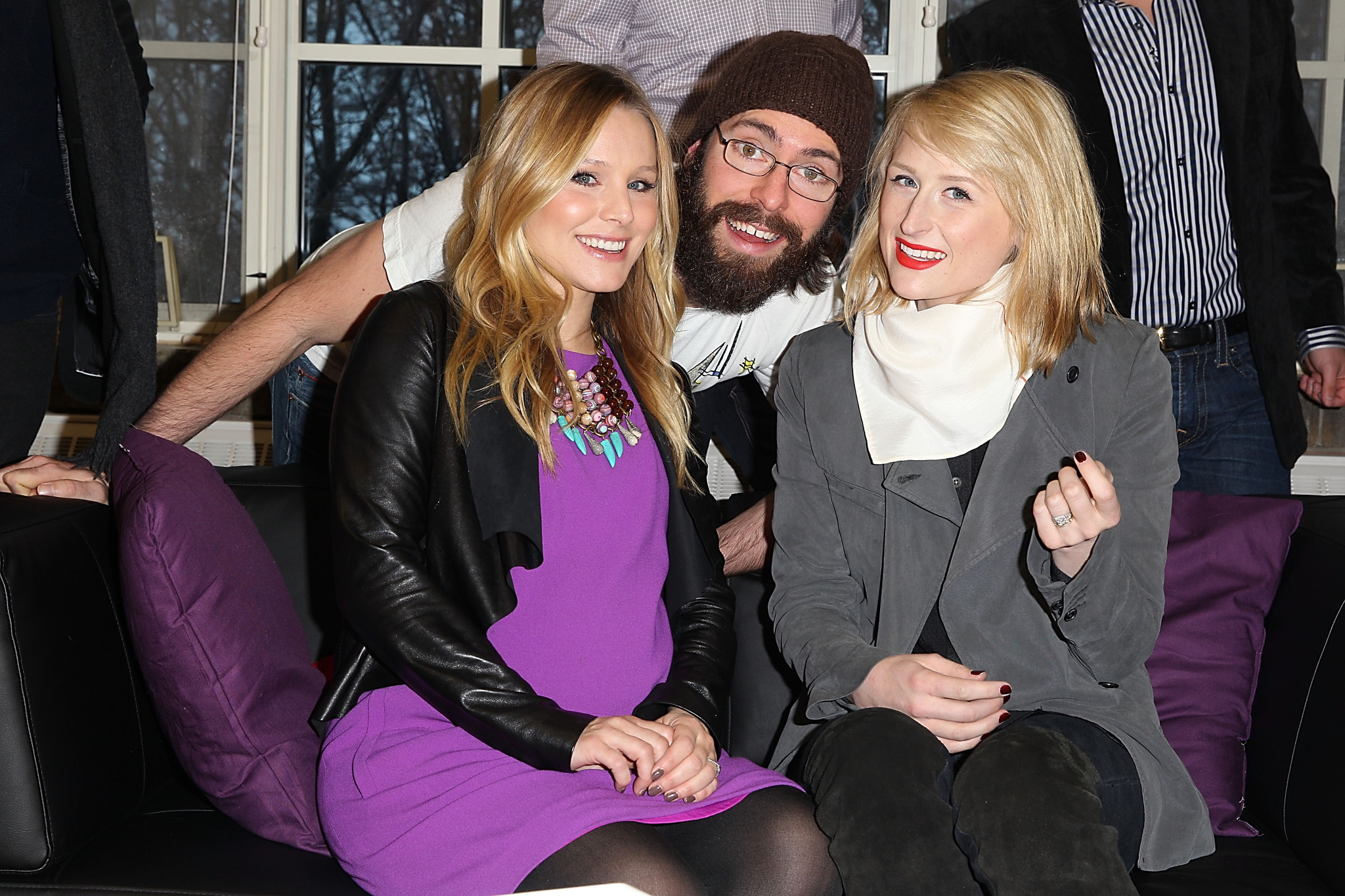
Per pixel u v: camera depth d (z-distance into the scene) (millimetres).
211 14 2621
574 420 1371
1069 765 1104
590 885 1068
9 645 1277
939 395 1396
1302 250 2215
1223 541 1592
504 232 1359
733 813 1223
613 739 1177
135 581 1298
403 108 2729
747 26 2016
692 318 1748
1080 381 1404
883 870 1052
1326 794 1351
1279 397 2080
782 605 1469
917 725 1187
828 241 1719
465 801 1172
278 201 2689
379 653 1267
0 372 1716
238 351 1688
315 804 1351
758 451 2061
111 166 1666
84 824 1341
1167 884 1304
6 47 1658
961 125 1328
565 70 1388
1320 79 2625
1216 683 1533
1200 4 2068
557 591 1316
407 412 1311
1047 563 1244
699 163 1635
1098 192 2094
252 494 1746
